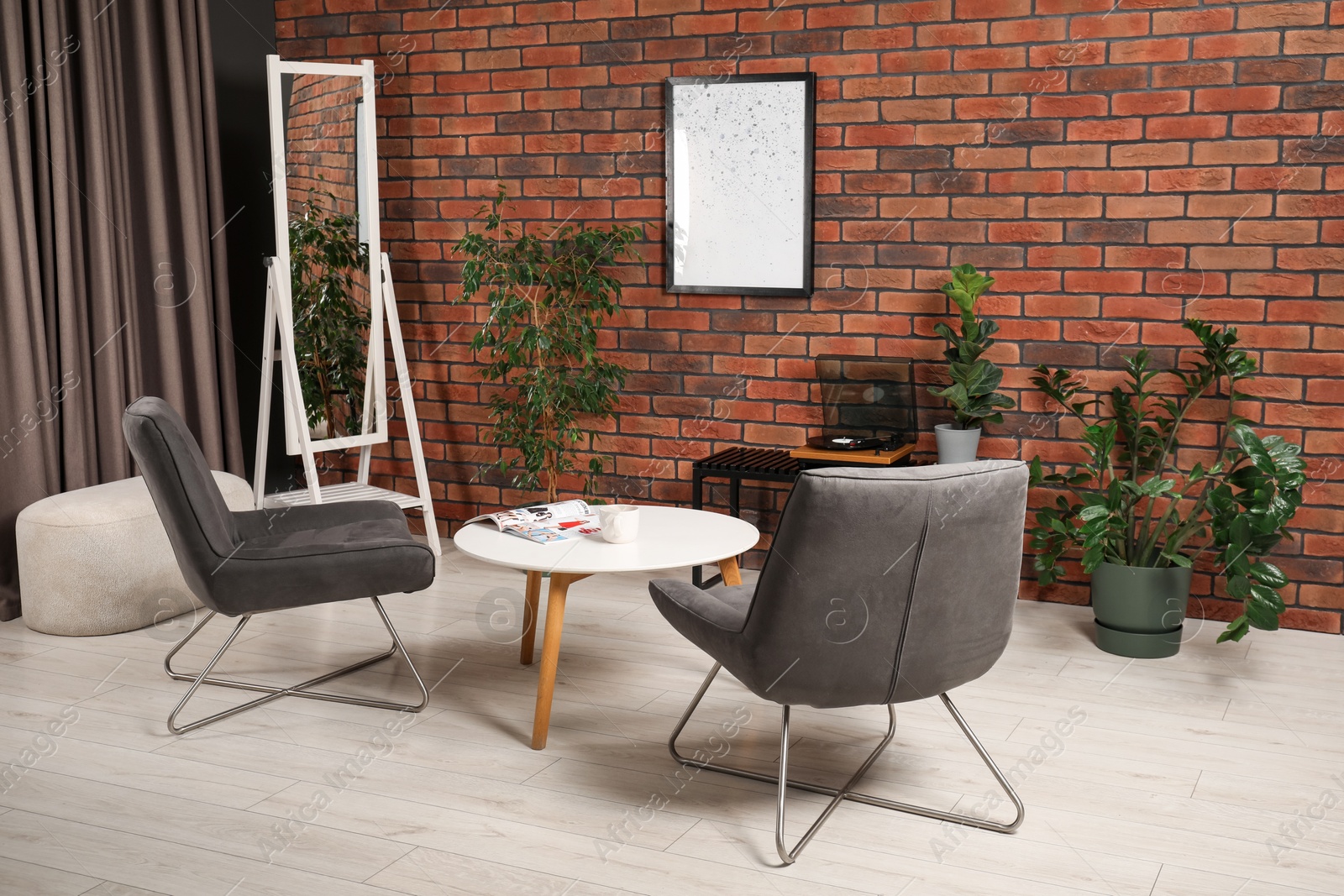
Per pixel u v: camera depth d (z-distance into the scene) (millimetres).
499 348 4434
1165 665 3438
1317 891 2201
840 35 4078
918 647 2279
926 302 4102
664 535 3146
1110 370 3887
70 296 4039
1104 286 3857
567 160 4570
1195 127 3680
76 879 2258
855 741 2898
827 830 2455
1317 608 3725
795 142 4176
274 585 2904
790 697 2312
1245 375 3488
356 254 4555
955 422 3986
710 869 2295
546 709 2852
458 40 4676
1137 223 3789
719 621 2430
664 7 4316
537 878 2264
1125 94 3746
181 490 2830
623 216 4512
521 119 4617
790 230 4234
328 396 4676
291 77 4336
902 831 2449
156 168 4371
